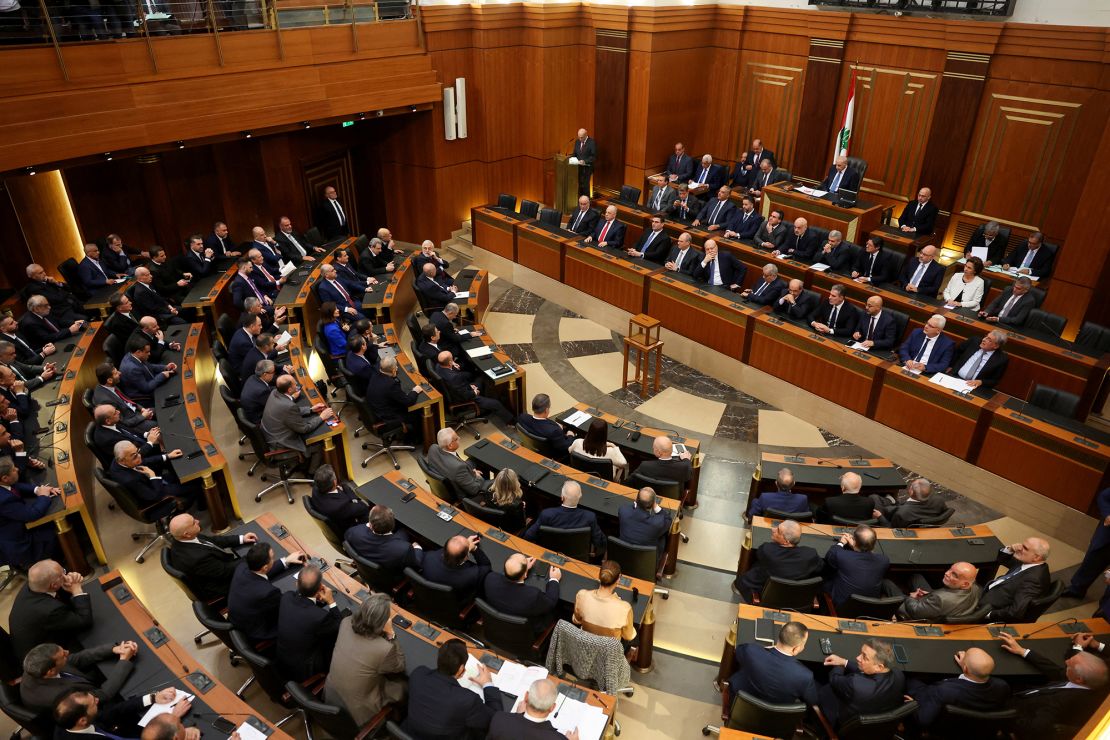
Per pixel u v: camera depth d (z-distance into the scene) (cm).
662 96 1536
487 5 1455
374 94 1355
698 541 785
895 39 1309
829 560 624
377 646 474
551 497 725
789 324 998
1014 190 1237
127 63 1067
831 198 1315
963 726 483
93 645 529
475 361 983
